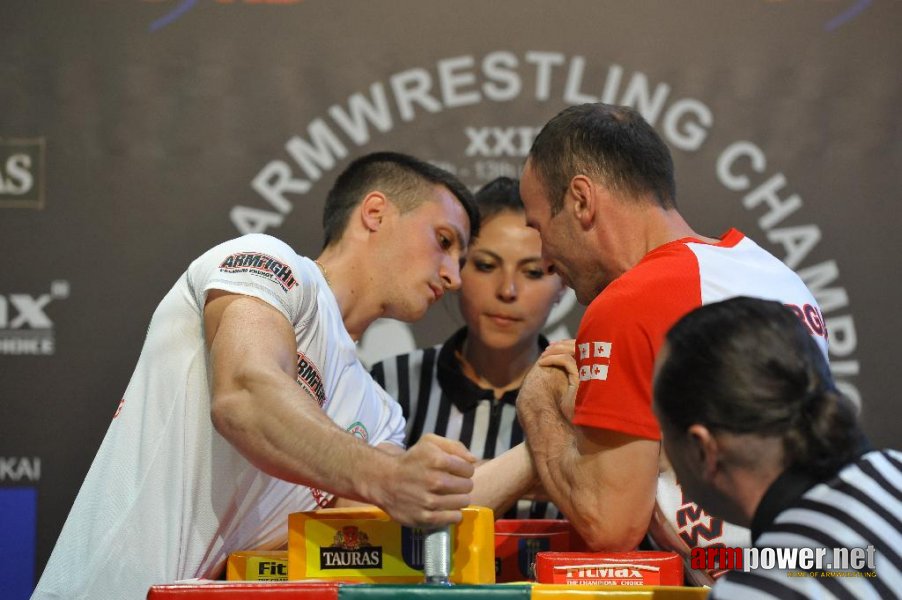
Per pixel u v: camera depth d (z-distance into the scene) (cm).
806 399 176
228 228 476
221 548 279
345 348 303
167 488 273
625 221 273
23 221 469
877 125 473
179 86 477
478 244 388
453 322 479
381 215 333
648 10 478
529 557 273
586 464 250
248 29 480
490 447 402
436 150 478
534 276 389
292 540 231
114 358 466
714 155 475
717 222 473
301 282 272
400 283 333
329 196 349
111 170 473
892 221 470
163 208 473
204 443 274
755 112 475
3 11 475
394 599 201
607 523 247
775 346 178
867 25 475
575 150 276
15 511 459
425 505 208
